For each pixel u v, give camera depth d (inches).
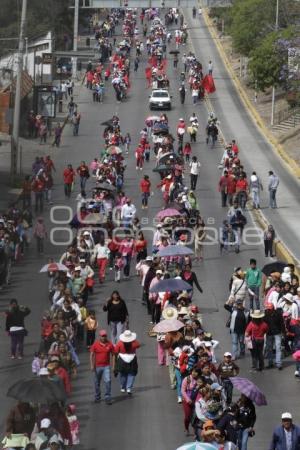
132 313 2888.8
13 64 7283.5
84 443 1969.7
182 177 4744.1
